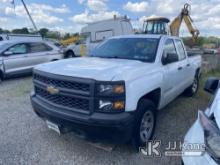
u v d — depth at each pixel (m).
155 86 3.49
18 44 8.88
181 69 4.79
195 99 6.14
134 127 3.05
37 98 3.56
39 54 9.47
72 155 3.25
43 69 3.42
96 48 4.84
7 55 8.42
